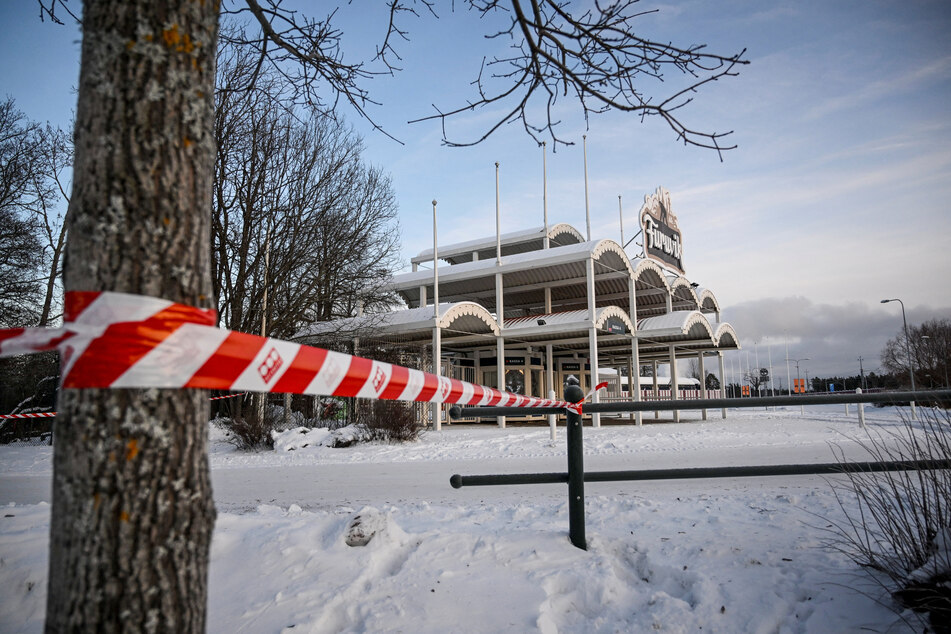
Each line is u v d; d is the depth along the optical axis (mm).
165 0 1667
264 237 25234
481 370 33656
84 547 1415
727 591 3352
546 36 3861
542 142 4625
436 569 3686
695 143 4008
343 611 3270
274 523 4613
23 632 3338
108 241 1509
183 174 1637
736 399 4344
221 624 3135
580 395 4203
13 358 19312
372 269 27719
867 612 3062
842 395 4152
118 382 1397
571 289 32656
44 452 19141
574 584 3506
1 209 23562
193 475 1575
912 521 3574
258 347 1683
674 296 34625
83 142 1569
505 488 9164
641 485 8703
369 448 17359
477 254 39594
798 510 5320
